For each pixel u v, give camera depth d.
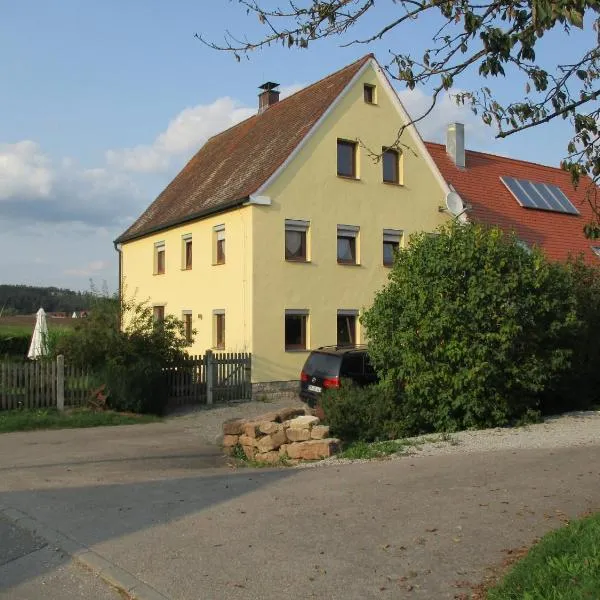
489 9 5.56
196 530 6.36
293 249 21.59
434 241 12.96
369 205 23.03
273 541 5.92
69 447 12.35
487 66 5.64
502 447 10.20
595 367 15.64
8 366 15.82
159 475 9.52
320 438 10.59
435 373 12.16
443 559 5.32
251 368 20.19
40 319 24.33
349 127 22.67
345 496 7.43
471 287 12.23
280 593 4.78
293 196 21.36
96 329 16.72
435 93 6.11
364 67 23.06
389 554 5.48
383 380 12.83
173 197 28.66
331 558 5.43
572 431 11.72
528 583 4.54
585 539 5.20
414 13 5.85
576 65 5.90
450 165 29.33
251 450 11.21
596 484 7.66
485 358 12.08
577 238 29.33
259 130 26.20
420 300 12.25
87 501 7.71
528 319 12.40
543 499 7.03
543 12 4.79
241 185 22.20
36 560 5.78
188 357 18.88
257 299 20.58
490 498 7.12
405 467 8.90
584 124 6.08
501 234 13.24
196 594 4.81
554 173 34.03
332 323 22.05
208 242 23.23
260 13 6.18
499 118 6.25
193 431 14.70
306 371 16.80
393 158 24.03
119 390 16.52
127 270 30.16
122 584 5.05
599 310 15.52
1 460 10.95
